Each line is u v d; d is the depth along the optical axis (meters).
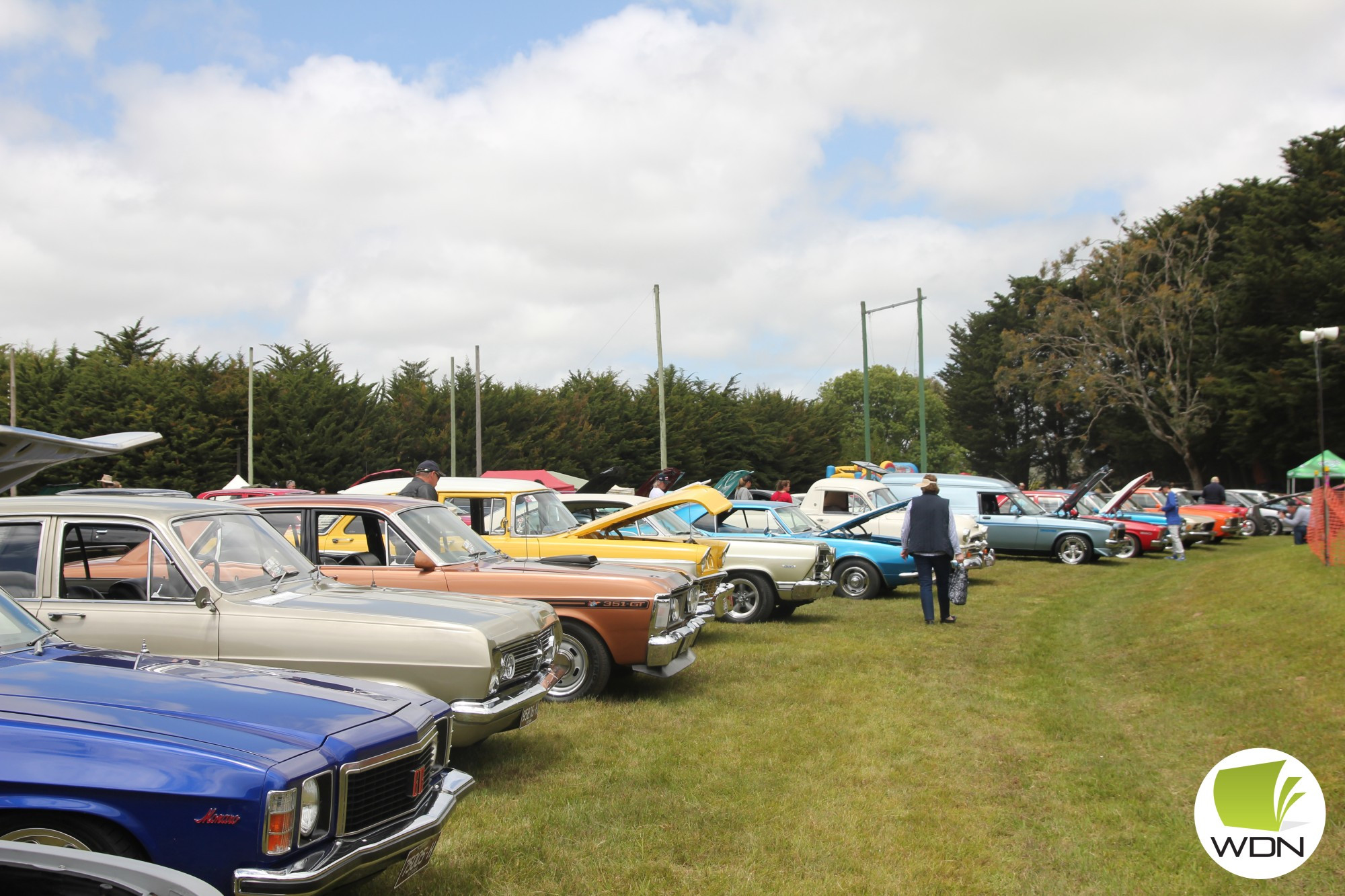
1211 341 48.16
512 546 10.82
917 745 7.13
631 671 8.92
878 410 94.69
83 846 3.30
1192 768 6.56
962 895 4.59
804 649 11.04
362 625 5.67
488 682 5.66
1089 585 18.19
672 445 50.12
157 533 5.75
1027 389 52.88
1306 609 10.45
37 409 33.97
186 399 35.06
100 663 4.18
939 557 13.12
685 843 5.14
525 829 5.21
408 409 43.66
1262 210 47.16
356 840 3.70
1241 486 54.72
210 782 3.37
